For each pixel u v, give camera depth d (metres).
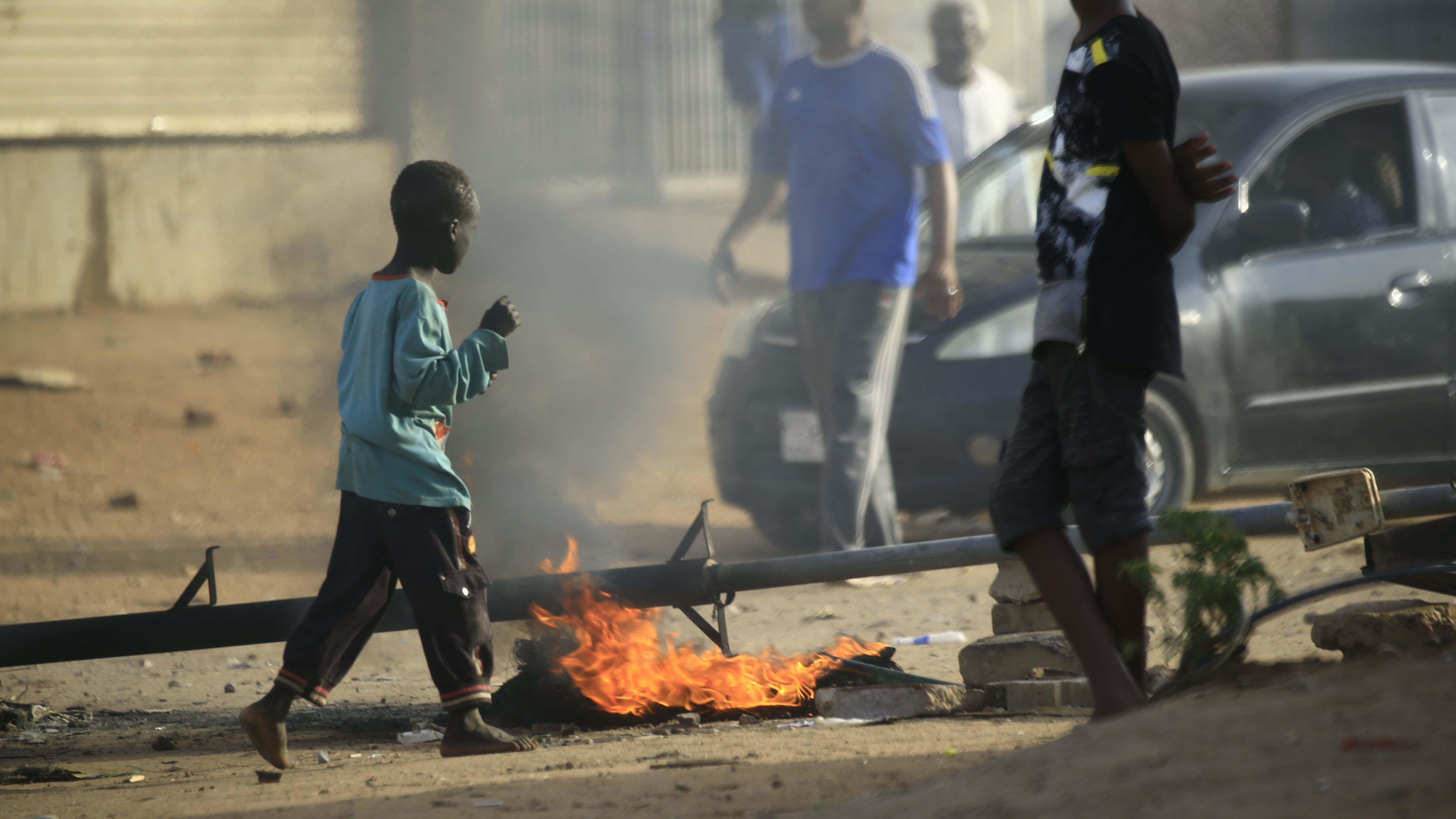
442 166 15.34
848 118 24.52
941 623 22.41
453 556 14.84
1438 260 28.08
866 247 24.53
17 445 40.16
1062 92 12.65
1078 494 12.31
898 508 26.34
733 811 11.33
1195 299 26.31
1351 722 9.70
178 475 37.75
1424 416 27.91
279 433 42.47
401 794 12.91
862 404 24.78
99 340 55.00
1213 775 9.16
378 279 15.20
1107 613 12.45
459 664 14.90
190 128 63.66
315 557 30.05
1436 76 29.80
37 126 61.56
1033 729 14.59
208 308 62.38
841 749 14.05
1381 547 15.04
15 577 28.16
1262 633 18.95
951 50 35.72
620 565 22.50
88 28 62.19
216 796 13.47
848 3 24.86
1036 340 12.48
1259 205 26.27
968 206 30.92
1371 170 28.67
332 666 14.95
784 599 24.84
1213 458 26.47
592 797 12.19
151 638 17.38
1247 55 60.31
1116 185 12.24
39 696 19.95
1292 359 26.94
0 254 60.06
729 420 28.17
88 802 13.49
